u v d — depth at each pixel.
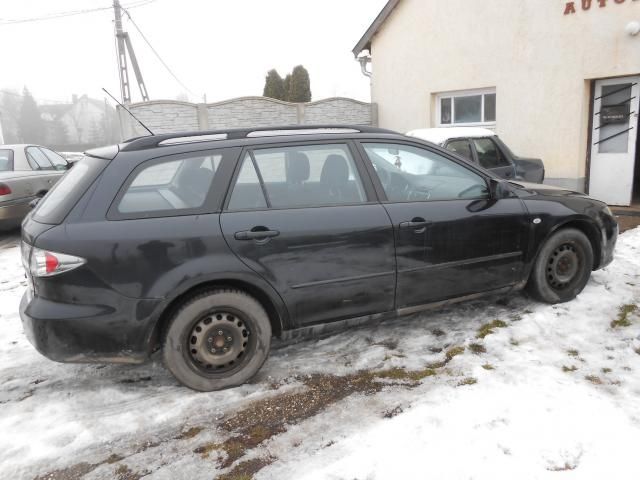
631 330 4.07
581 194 4.86
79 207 3.15
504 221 4.12
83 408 3.33
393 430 2.94
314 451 2.82
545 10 9.35
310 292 3.53
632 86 8.77
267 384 3.52
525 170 7.85
